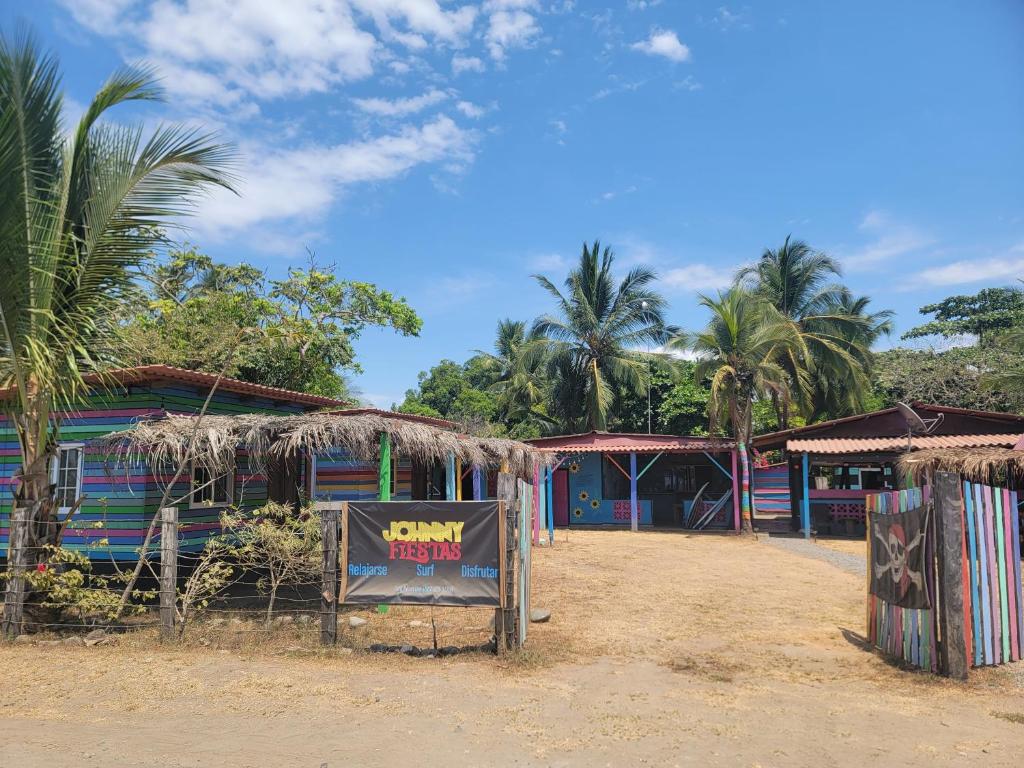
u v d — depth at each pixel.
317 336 23.47
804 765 4.54
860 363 30.91
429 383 49.31
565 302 32.91
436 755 4.70
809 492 22.58
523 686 6.21
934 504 6.65
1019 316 39.34
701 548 18.09
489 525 7.36
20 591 8.30
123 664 6.88
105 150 8.75
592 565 14.68
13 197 7.91
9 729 5.17
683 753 4.74
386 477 9.85
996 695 5.96
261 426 9.38
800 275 31.72
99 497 11.21
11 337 8.19
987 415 21.36
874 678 6.52
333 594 7.57
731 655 7.37
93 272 8.82
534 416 38.53
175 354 19.20
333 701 5.78
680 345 23.16
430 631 8.48
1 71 7.84
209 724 5.27
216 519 12.03
